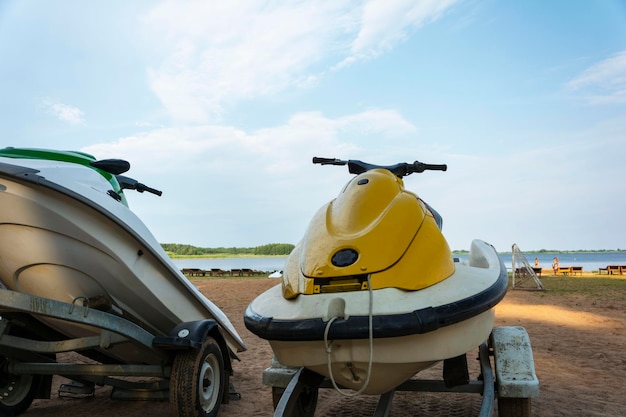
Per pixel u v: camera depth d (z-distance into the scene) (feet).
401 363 9.37
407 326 8.82
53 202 12.26
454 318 9.16
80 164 14.19
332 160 14.64
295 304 10.00
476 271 11.03
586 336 30.86
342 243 10.07
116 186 15.11
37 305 11.74
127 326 13.21
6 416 15.58
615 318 39.19
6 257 13.15
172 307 15.08
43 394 16.63
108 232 13.10
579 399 17.04
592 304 49.65
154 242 14.42
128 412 16.47
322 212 11.58
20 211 12.26
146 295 14.39
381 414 11.30
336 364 9.70
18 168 11.85
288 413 10.85
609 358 24.29
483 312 9.95
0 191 12.04
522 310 44.68
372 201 10.75
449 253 10.73
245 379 21.06
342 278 9.73
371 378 9.84
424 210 11.16
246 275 146.92
